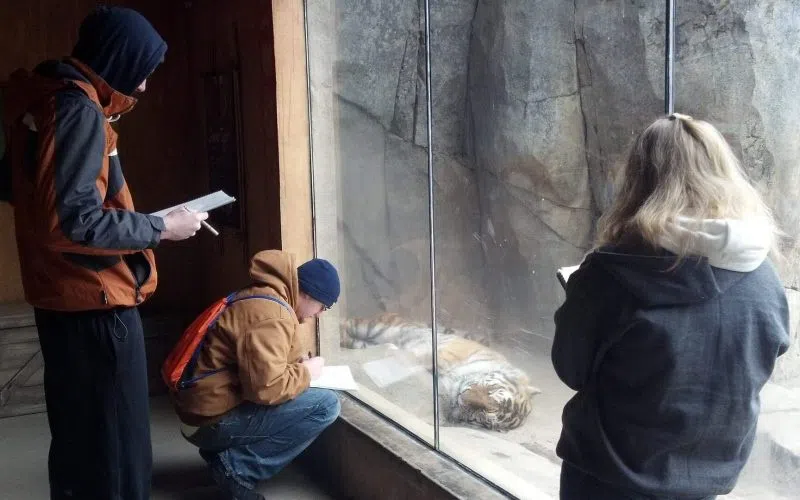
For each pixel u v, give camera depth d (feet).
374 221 12.42
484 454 9.18
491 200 10.66
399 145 12.05
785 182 6.38
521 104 10.01
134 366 8.25
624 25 8.18
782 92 6.41
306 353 12.83
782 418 6.24
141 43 7.70
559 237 9.59
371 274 12.49
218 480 10.09
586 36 8.83
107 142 7.73
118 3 16.76
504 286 10.55
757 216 4.68
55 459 8.30
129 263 8.21
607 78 8.50
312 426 10.23
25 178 7.48
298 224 12.44
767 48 6.48
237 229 14.35
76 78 7.45
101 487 8.24
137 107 17.15
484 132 10.75
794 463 6.21
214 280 16.25
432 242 10.53
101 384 8.07
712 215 4.59
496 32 10.50
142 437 8.43
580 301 4.99
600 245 5.05
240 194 13.98
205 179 16.53
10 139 7.76
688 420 4.64
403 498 9.22
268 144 12.58
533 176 9.89
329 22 12.21
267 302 9.62
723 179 4.69
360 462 10.30
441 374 10.36
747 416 4.66
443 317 11.32
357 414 10.99
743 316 4.56
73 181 7.12
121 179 8.09
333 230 12.58
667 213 4.60
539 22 9.70
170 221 7.84
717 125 6.83
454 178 11.27
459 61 11.12
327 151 12.49
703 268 4.49
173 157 17.53
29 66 16.24
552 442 9.09
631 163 5.02
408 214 11.98
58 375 8.08
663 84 7.64
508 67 10.28
